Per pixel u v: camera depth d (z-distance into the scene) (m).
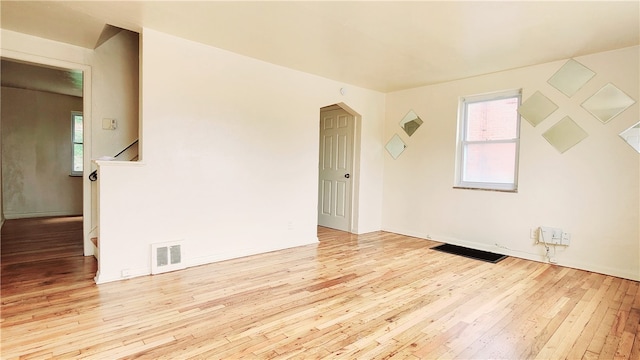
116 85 3.73
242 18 2.76
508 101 4.15
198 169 3.42
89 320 2.21
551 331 2.18
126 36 3.74
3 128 6.02
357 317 2.34
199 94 3.39
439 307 2.53
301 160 4.35
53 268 3.24
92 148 3.63
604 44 3.17
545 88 3.76
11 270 3.17
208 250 3.54
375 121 5.34
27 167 6.29
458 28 2.86
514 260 3.86
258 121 3.88
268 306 2.49
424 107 4.94
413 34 3.01
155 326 2.15
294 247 4.30
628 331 2.18
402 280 3.11
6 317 2.23
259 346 1.94
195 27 2.97
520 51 3.39
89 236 3.69
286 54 3.64
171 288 2.80
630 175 3.26
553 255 3.74
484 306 2.55
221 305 2.49
